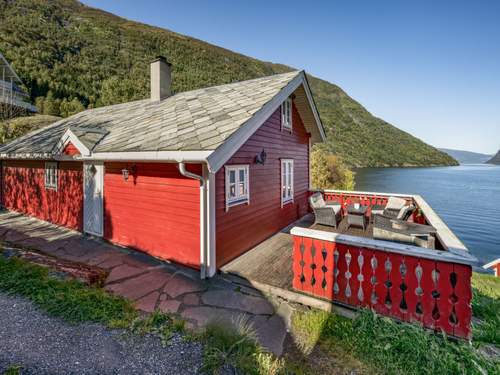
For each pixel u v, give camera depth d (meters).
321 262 3.40
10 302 3.11
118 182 5.80
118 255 5.42
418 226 4.82
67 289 3.47
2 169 10.11
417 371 2.18
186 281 4.29
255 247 5.84
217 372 2.14
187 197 4.58
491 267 12.88
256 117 4.86
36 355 2.22
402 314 2.84
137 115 7.71
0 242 6.04
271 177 6.72
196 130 4.62
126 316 3.01
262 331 2.95
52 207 7.84
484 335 2.71
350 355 2.51
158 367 2.17
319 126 9.20
